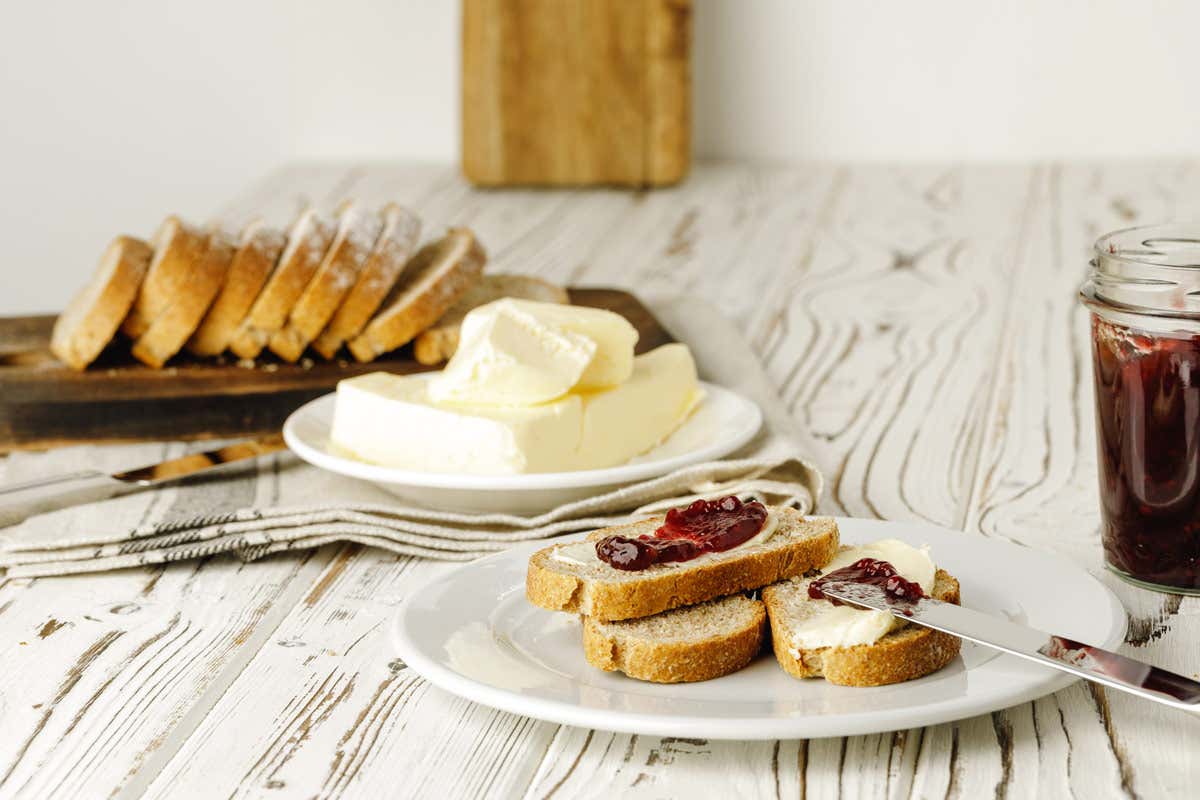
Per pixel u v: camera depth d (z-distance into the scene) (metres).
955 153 2.85
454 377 1.17
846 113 2.86
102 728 0.83
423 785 0.76
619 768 0.77
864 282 1.97
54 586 1.05
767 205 2.49
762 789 0.75
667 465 1.12
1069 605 0.87
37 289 3.14
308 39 2.97
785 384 1.55
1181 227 0.98
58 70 3.00
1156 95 2.74
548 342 1.19
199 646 0.94
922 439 1.35
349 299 1.46
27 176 3.06
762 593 0.88
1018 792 0.73
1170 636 0.90
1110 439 0.97
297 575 1.06
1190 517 0.94
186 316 1.42
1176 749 0.76
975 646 0.84
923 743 0.78
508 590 0.94
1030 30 2.75
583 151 2.69
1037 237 2.17
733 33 2.84
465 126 2.70
